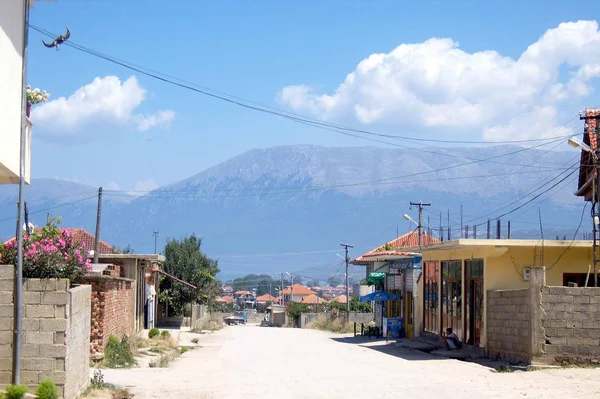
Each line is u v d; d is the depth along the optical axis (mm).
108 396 14945
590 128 25406
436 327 32000
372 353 28266
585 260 24844
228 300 152625
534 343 20359
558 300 20359
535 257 24812
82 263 14453
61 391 12648
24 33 14039
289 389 16531
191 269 52906
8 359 12570
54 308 12719
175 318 49344
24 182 13797
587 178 27219
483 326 25297
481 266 25844
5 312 12617
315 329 55875
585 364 20141
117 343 23406
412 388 16344
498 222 27109
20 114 14023
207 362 24703
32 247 13531
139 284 35656
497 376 18750
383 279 42594
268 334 45750
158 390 16344
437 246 27031
